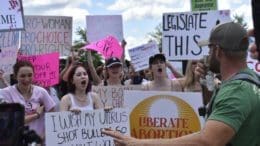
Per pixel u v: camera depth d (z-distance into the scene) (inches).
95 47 316.2
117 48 320.8
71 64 294.7
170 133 203.8
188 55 270.4
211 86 157.9
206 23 267.1
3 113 98.7
